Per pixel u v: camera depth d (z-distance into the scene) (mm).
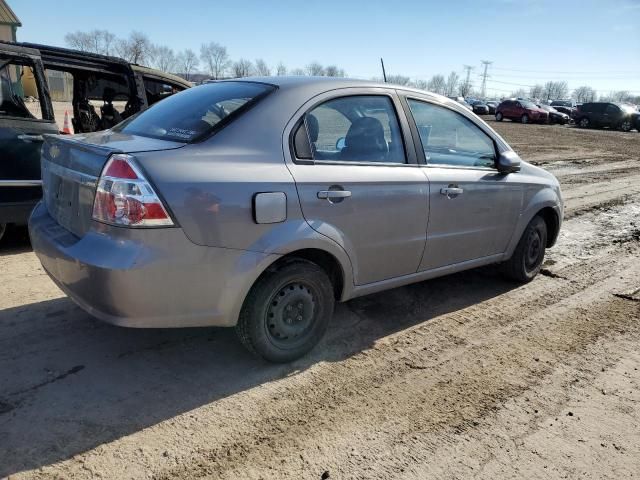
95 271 2541
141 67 6816
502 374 3297
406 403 2936
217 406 2811
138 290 2547
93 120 7273
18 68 4941
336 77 3490
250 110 2979
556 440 2684
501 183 4238
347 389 3045
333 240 3141
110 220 2551
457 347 3627
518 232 4562
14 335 3420
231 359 3291
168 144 2812
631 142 22672
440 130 3898
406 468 2432
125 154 2564
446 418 2818
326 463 2438
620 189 10523
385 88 3619
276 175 2883
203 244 2662
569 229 7199
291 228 2941
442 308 4281
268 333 3102
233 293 2811
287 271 3025
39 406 2715
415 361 3404
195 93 3525
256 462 2422
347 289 3391
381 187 3348
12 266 4676
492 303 4438
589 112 32250
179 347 3400
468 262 4207
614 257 5953
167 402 2820
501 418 2842
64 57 6066
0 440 2449
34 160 4973
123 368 3117
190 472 2338
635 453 2615
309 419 2750
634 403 3051
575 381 3256
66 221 2943
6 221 4891
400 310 4191
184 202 2580
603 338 3869
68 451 2412
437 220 3762
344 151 3291
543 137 22969
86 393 2852
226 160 2775
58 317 3697
